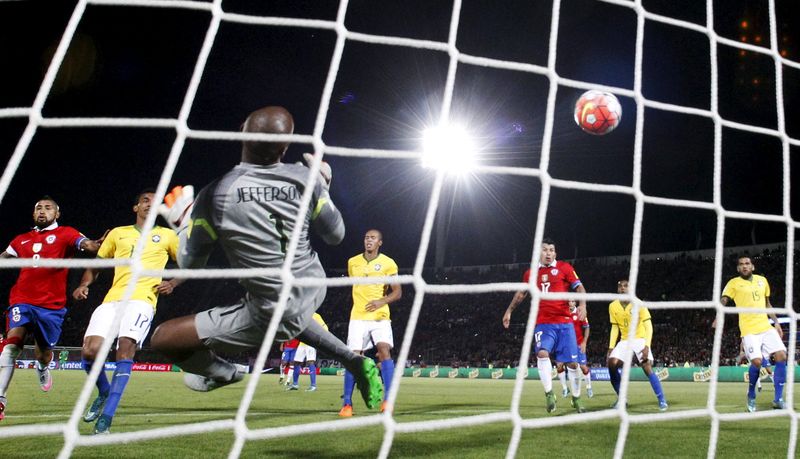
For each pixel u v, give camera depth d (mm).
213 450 3201
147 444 3389
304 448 3260
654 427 4234
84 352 4086
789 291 2803
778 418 4965
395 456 3039
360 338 6238
